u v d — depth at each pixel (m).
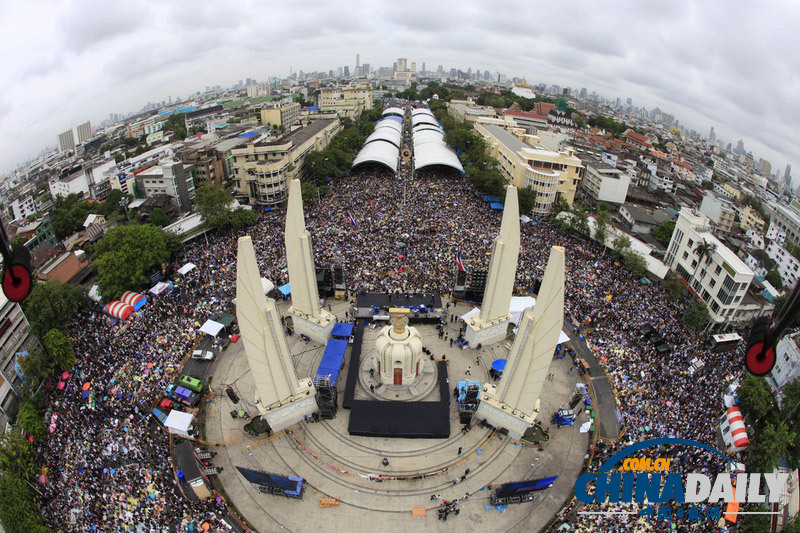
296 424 59.38
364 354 70.69
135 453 52.53
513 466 54.78
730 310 75.50
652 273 92.12
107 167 167.12
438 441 57.06
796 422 52.81
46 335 60.97
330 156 149.38
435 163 152.88
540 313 50.81
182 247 93.94
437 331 76.44
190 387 62.25
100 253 80.44
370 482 52.31
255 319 51.25
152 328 71.81
